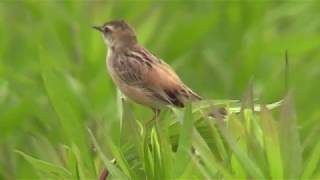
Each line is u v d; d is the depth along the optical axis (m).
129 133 8.81
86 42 13.56
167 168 8.15
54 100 9.00
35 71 14.35
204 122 8.86
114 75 11.86
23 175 12.21
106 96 13.09
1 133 13.37
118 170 8.17
